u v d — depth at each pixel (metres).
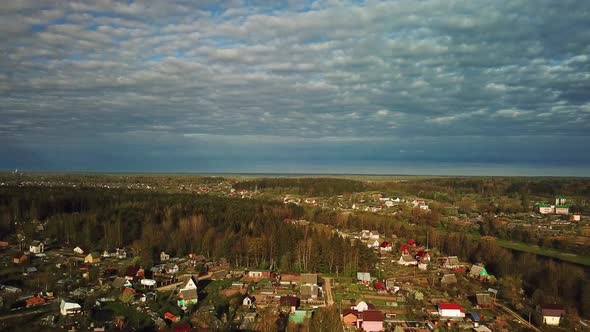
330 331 100.69
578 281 129.88
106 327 100.25
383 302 120.88
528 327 106.38
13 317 103.81
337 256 152.12
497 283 139.38
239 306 115.94
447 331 102.12
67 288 124.25
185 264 158.62
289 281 138.38
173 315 105.62
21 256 150.75
